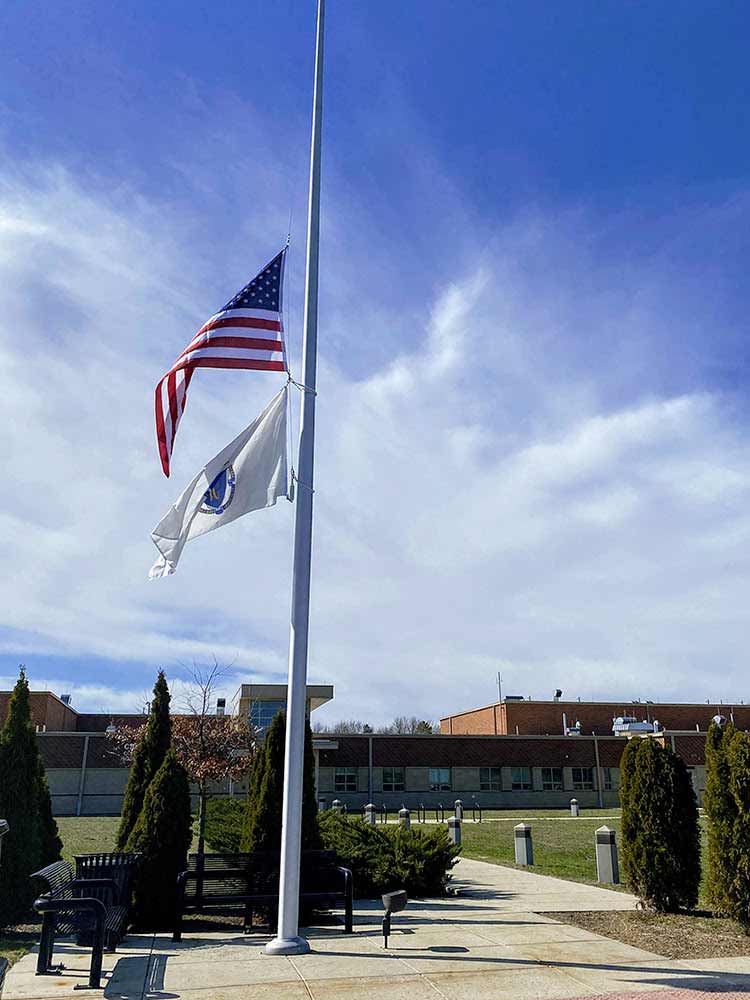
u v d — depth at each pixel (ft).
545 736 165.68
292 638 30.55
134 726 145.89
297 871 29.07
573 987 23.62
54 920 25.81
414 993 23.03
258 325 33.42
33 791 35.12
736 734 33.50
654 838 36.24
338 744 156.15
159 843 33.94
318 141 34.81
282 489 31.42
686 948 28.86
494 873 51.96
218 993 23.17
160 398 33.04
